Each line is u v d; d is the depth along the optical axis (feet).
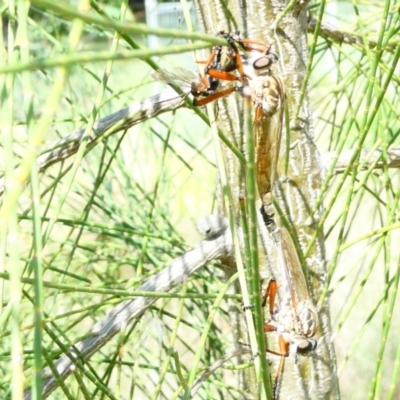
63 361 0.73
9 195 0.47
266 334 0.80
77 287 0.68
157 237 0.84
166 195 1.04
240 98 0.77
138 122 0.78
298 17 0.79
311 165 0.79
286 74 0.79
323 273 0.80
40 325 0.52
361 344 1.33
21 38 0.61
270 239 0.79
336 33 0.88
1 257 0.64
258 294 0.63
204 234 0.80
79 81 1.03
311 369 0.80
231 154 0.79
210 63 0.72
